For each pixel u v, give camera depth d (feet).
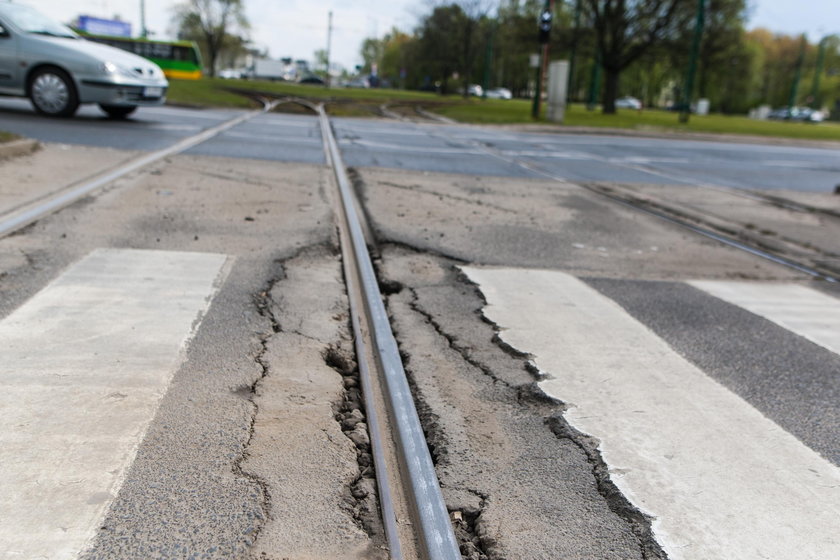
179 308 11.62
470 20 199.11
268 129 46.47
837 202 32.04
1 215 16.52
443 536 6.42
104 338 10.14
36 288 12.00
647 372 10.64
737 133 93.66
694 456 8.20
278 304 12.32
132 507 6.46
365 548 6.26
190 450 7.47
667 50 132.26
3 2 39.88
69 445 7.34
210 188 22.54
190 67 168.25
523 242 19.08
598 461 7.97
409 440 8.09
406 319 12.37
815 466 8.13
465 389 9.73
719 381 10.48
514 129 73.92
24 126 33.86
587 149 53.83
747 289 16.02
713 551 6.50
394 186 26.76
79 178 21.85
